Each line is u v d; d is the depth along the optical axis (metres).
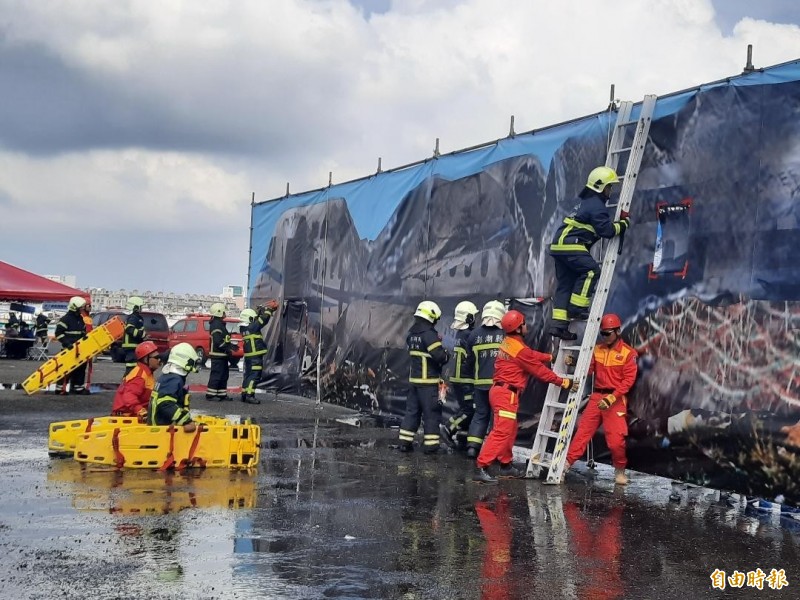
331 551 5.82
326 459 9.89
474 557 5.77
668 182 8.73
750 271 7.77
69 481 8.05
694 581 5.34
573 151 10.16
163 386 9.00
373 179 14.91
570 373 9.17
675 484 8.70
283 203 18.61
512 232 11.13
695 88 8.50
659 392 8.59
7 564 5.29
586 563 5.68
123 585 4.94
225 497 7.52
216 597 4.79
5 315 39.34
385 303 14.21
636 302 8.99
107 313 30.55
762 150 7.76
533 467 8.91
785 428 7.32
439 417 10.51
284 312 18.28
